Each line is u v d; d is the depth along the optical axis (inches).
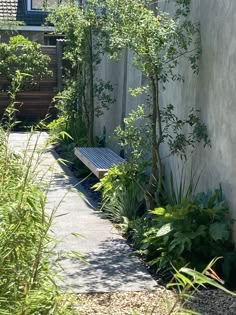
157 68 264.1
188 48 275.7
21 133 566.3
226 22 239.6
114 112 437.7
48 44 709.9
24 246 135.1
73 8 461.7
